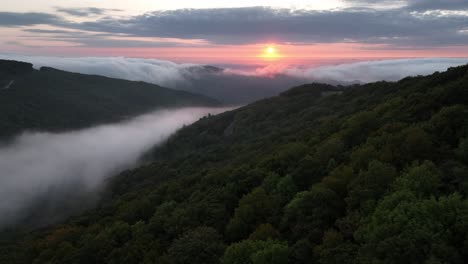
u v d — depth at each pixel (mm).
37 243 53656
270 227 31375
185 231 37812
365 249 22234
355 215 26453
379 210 24484
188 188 57406
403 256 20359
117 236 43656
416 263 19938
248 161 61438
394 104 48219
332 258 23734
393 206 24641
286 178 38344
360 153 34875
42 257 46125
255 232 31203
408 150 32188
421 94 45969
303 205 31328
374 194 27781
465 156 28938
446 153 30797
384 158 32438
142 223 45125
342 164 36062
